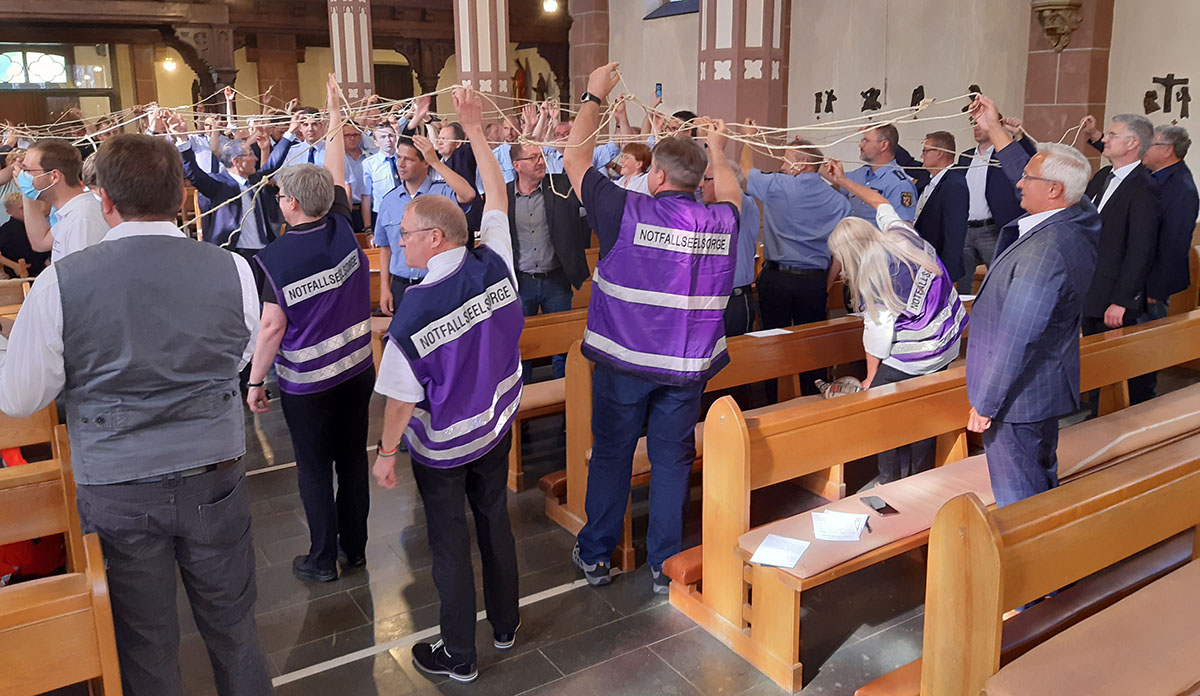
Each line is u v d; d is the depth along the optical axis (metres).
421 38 16.31
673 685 3.08
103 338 2.14
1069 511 2.45
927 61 10.25
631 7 14.77
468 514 4.44
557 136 6.32
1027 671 2.29
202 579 2.41
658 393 3.48
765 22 7.45
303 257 3.28
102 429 2.19
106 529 2.24
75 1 12.99
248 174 6.54
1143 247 5.01
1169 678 2.25
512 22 15.98
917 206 6.05
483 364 2.83
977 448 4.61
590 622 3.47
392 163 6.69
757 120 7.60
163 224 2.26
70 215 3.88
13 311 4.45
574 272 5.58
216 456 2.33
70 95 16.59
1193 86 8.21
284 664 3.21
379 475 2.89
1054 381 3.07
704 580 3.39
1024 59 9.34
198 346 2.27
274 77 16.25
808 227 5.30
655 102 5.13
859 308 4.07
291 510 4.52
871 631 3.40
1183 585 2.67
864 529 3.21
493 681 3.11
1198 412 4.52
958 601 2.37
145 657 2.36
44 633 2.08
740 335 4.82
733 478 3.19
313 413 3.51
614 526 3.68
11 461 3.64
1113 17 8.79
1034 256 2.93
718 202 3.45
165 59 17.38
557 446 5.32
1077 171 2.92
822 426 3.43
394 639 3.37
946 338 3.99
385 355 2.75
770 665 3.10
